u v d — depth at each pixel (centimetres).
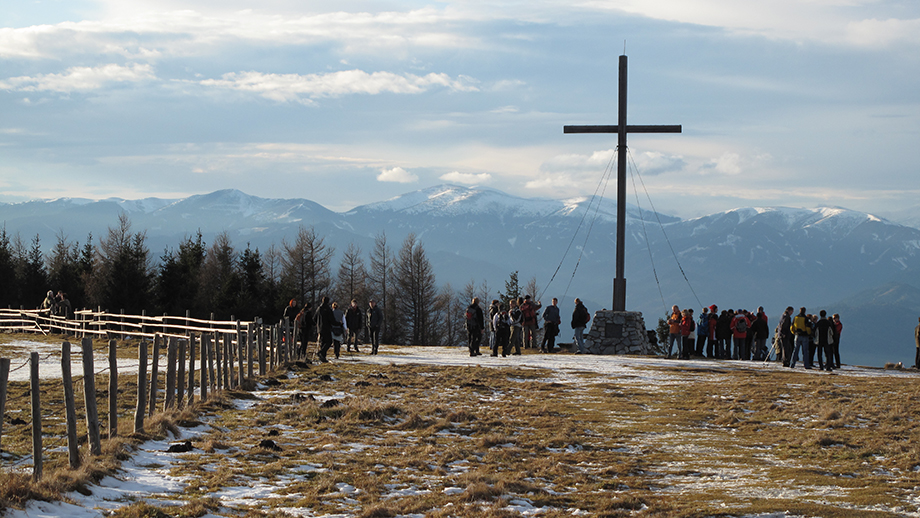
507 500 878
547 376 2189
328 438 1226
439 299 7888
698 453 1199
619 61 3369
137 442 1094
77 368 2122
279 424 1346
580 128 3388
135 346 2984
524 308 3281
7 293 6644
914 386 2006
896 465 1091
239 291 7044
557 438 1270
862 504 868
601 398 1773
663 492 952
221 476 938
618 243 3303
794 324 2573
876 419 1488
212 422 1339
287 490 902
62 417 1295
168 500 829
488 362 2569
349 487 923
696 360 2859
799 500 891
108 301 6247
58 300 3844
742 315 2927
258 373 2031
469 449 1180
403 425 1355
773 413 1580
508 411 1551
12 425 1204
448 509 831
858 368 2716
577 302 3130
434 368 2302
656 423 1459
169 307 6525
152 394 1275
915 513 826
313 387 1817
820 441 1257
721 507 848
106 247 8100
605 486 977
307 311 2567
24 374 1947
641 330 3284
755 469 1084
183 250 7594
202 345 1493
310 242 7631
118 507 784
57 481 812
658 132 3356
